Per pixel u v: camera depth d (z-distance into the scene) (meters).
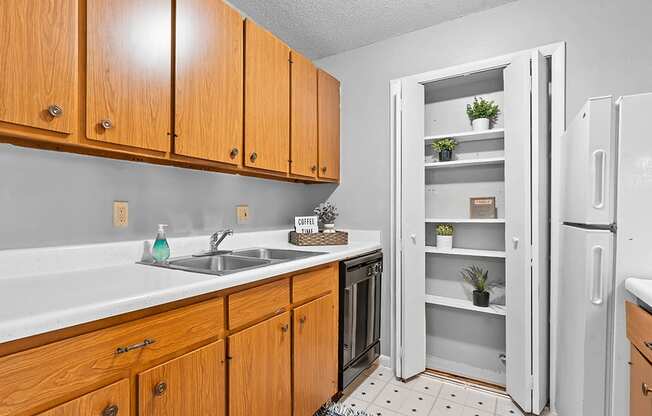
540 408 1.83
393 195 2.32
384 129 2.50
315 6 2.10
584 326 1.33
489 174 2.28
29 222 1.21
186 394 1.08
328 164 2.49
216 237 1.83
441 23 2.29
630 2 1.75
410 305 2.22
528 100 1.87
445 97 2.44
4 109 0.91
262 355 1.39
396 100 2.28
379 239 2.49
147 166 1.62
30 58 0.96
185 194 1.80
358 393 2.06
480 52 2.15
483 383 2.21
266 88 1.86
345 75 2.68
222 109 1.58
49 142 1.13
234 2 2.04
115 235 1.48
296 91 2.12
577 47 1.86
